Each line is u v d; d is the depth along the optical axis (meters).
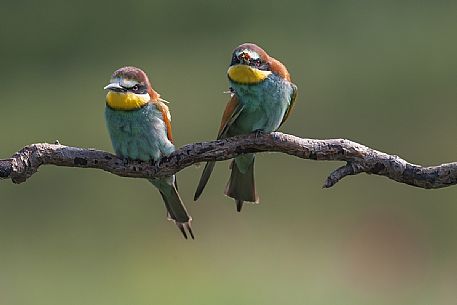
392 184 12.98
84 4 17.66
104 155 7.03
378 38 16.38
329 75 15.56
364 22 16.77
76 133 15.23
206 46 16.77
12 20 17.56
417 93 15.16
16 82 16.62
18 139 15.26
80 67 16.86
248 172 8.02
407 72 15.52
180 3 17.45
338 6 17.22
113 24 17.41
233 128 7.88
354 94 15.26
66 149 6.91
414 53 15.81
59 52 17.22
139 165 7.36
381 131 14.82
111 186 13.44
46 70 16.89
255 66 7.62
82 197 13.39
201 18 17.34
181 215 7.94
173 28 17.22
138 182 13.39
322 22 16.88
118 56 17.00
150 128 7.39
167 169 7.12
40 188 13.55
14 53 17.19
